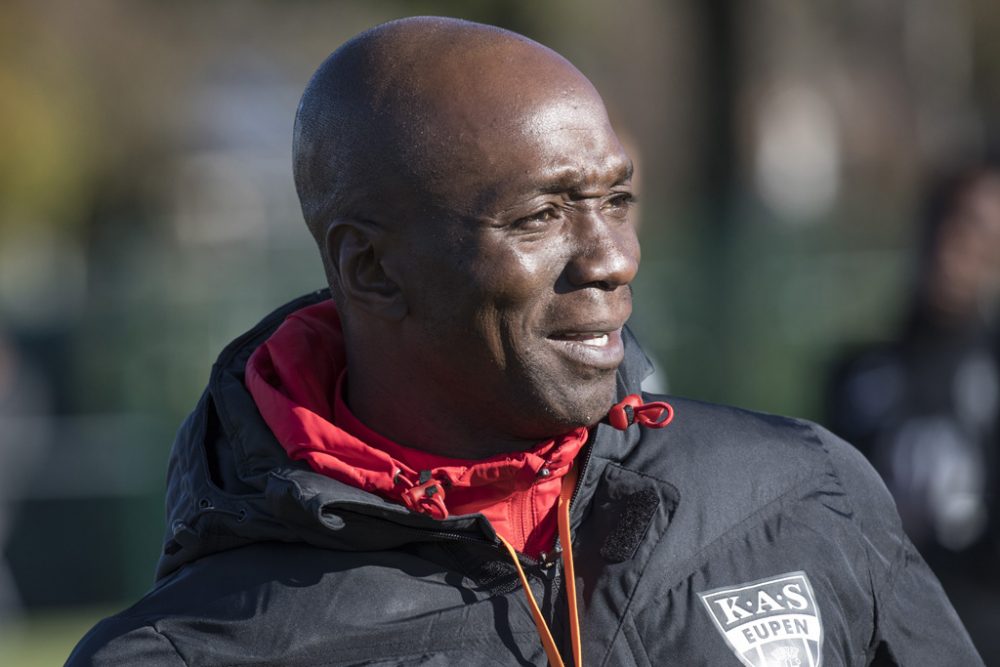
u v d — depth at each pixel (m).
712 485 7.58
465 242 6.99
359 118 7.21
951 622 8.12
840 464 8.09
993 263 14.90
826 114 83.75
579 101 7.07
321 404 7.66
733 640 7.15
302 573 7.12
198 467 7.53
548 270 7.00
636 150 14.06
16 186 54.53
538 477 7.23
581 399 7.13
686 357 36.84
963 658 8.05
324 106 7.39
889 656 7.82
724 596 7.28
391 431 7.57
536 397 7.11
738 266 37.69
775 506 7.66
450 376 7.25
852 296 37.62
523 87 7.01
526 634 7.07
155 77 61.81
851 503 7.95
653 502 7.40
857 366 15.49
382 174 7.14
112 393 34.88
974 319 14.84
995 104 87.88
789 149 81.94
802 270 37.88
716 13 51.25
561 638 7.14
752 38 51.91
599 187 7.05
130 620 7.18
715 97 51.47
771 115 79.00
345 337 7.73
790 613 7.29
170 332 35.78
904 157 84.69
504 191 6.92
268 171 70.94
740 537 7.49
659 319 36.94
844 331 37.16
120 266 37.56
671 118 60.34
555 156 6.94
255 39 66.31
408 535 7.12
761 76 63.50
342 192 7.30
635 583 7.22
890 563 7.98
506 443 7.45
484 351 7.09
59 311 36.84
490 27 7.32
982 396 14.65
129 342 35.38
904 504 14.71
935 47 86.81
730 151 51.56
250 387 7.61
